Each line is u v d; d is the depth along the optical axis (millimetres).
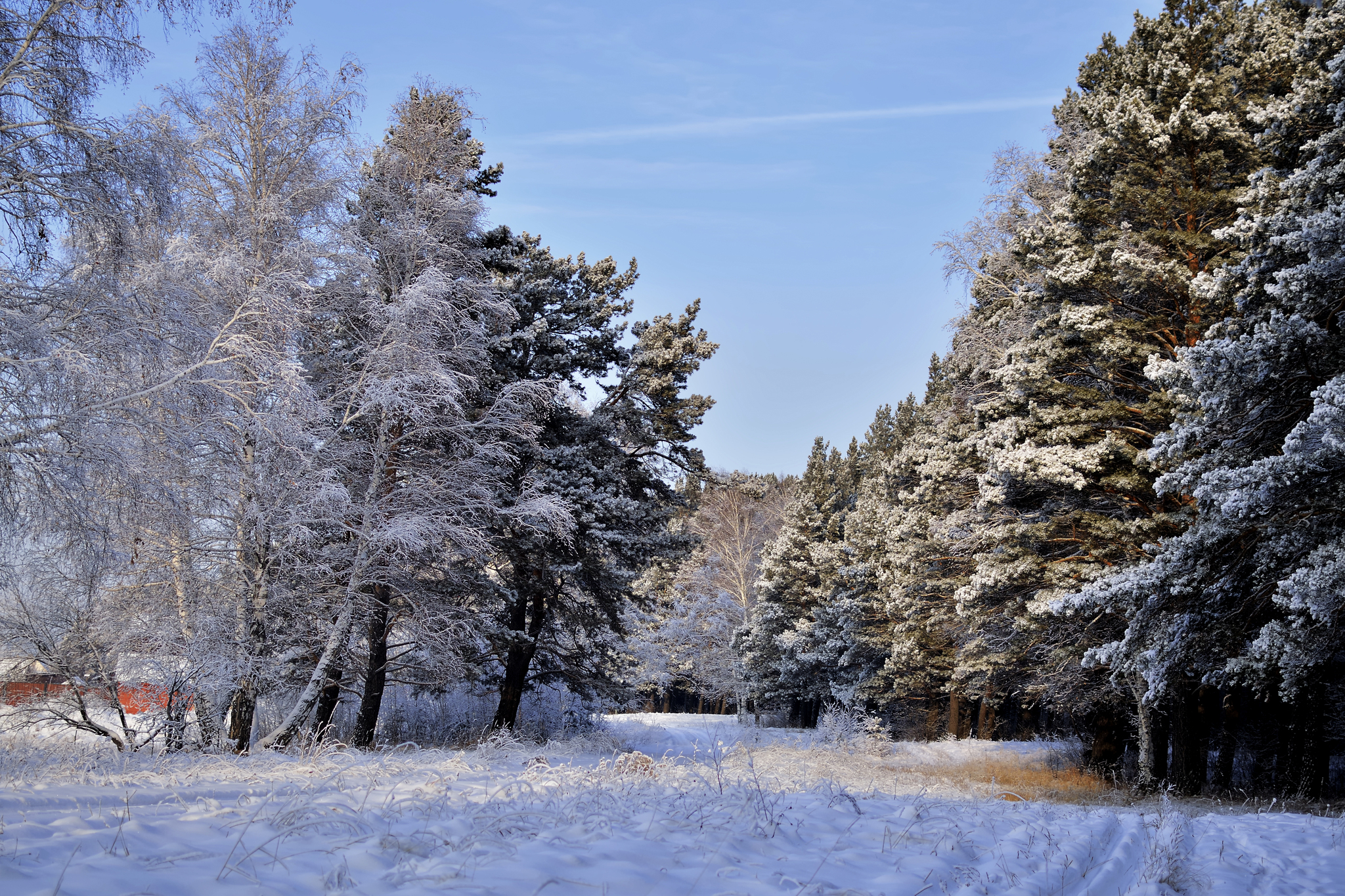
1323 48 14961
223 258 14531
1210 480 12867
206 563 15125
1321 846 8258
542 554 23422
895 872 5625
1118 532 17438
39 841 4508
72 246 10844
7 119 10398
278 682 16812
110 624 14547
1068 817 9508
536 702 29375
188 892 3850
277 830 5266
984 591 19500
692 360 26844
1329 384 11414
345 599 17266
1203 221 17641
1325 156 13125
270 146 16453
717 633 61125
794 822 7004
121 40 11070
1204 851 7809
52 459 9812
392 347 16594
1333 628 12453
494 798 7277
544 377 23781
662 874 4949
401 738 23844
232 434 14461
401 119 19578
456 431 18766
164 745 15008
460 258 19406
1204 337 15820
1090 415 17766
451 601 21234
